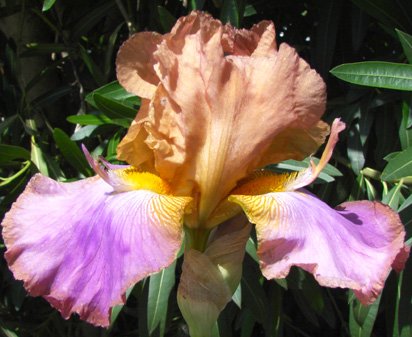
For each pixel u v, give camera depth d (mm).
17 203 196
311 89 198
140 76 211
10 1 379
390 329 305
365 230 198
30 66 414
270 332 322
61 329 387
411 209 281
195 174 200
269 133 198
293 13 381
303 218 187
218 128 194
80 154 321
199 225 208
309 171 203
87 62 354
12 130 380
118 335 406
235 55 208
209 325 203
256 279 312
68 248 180
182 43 199
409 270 282
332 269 171
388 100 316
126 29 404
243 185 210
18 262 181
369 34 372
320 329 420
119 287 167
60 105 423
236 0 305
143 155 211
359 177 319
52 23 385
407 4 299
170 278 296
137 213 185
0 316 380
